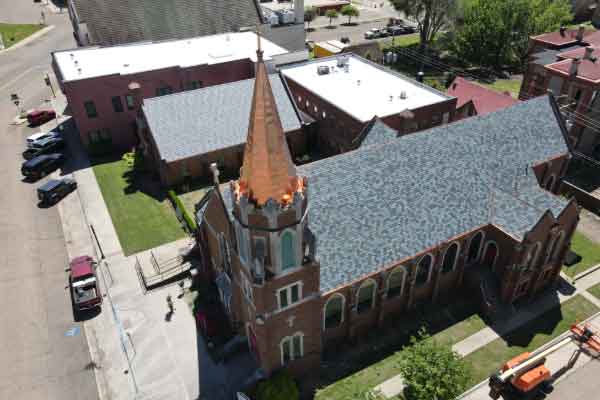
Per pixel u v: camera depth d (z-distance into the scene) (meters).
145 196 56.28
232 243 30.69
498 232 38.12
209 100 60.19
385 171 36.03
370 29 122.19
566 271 44.31
